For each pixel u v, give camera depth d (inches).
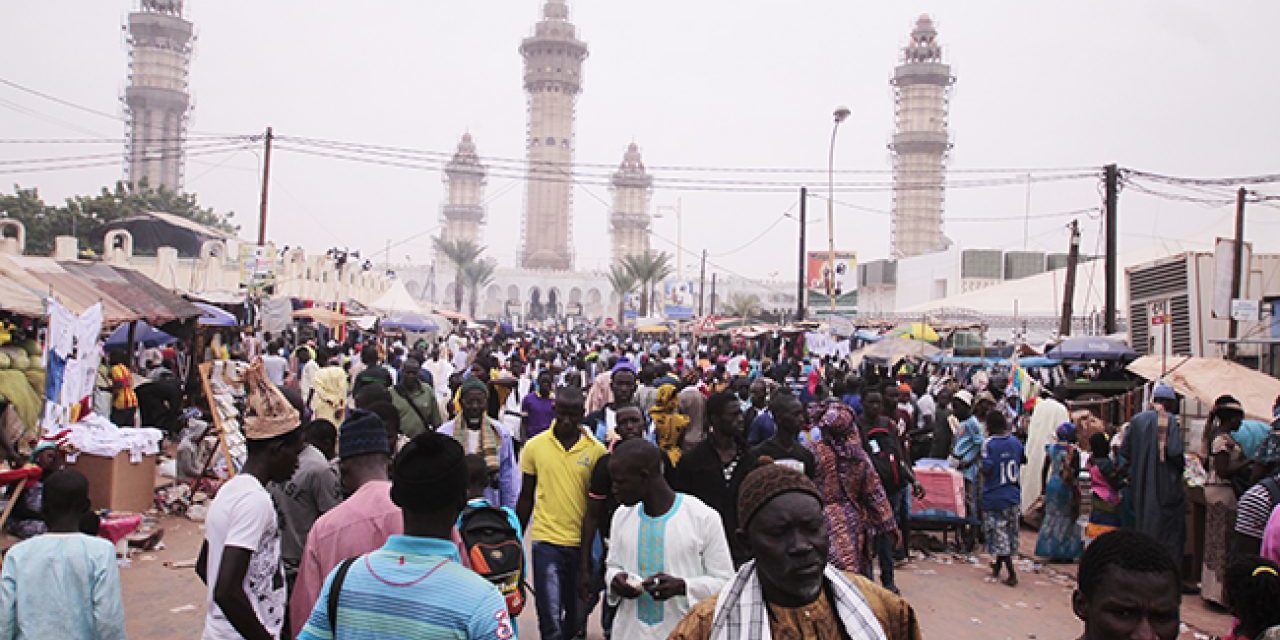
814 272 3014.3
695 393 304.3
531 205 6943.9
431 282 4207.7
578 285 5354.3
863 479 244.5
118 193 2267.5
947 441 456.4
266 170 1129.4
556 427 227.5
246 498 145.7
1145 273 748.6
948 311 1168.2
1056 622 297.7
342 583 110.0
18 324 446.9
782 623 99.0
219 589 139.7
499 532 159.2
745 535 100.4
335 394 472.1
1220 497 320.5
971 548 403.9
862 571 250.2
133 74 4950.8
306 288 1266.0
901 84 5054.1
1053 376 780.0
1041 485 438.9
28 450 381.1
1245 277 689.0
